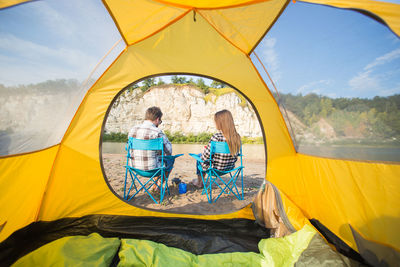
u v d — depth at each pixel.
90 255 1.68
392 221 1.48
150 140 2.75
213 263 1.69
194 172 5.26
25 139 1.73
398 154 1.42
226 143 3.03
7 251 1.71
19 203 1.85
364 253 1.62
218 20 2.15
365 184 1.65
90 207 2.33
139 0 1.83
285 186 2.50
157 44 2.47
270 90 2.59
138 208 2.40
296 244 1.80
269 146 2.59
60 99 1.93
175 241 2.01
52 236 2.00
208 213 2.44
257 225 2.28
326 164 2.02
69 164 2.29
